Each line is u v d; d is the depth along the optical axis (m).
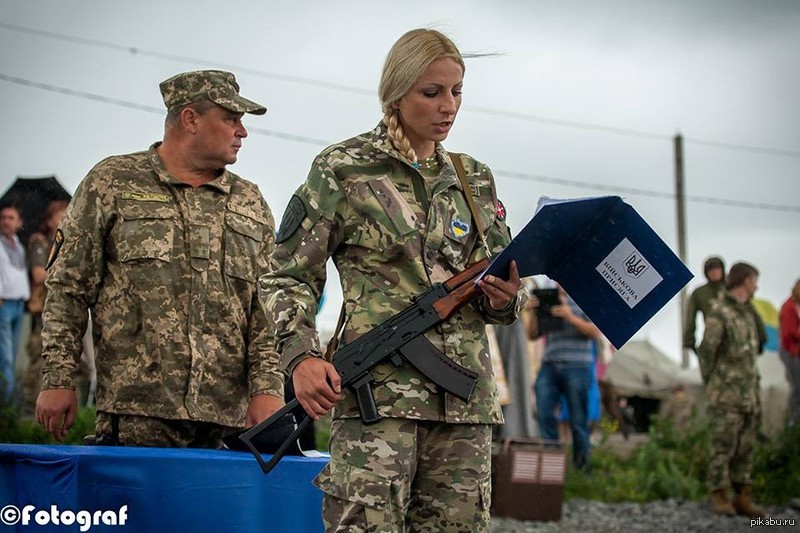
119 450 4.54
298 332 3.70
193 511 4.42
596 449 12.46
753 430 10.30
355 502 3.61
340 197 3.75
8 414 9.32
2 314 10.18
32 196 10.55
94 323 5.09
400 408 3.63
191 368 5.04
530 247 3.61
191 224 5.12
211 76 5.19
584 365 11.07
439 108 3.73
